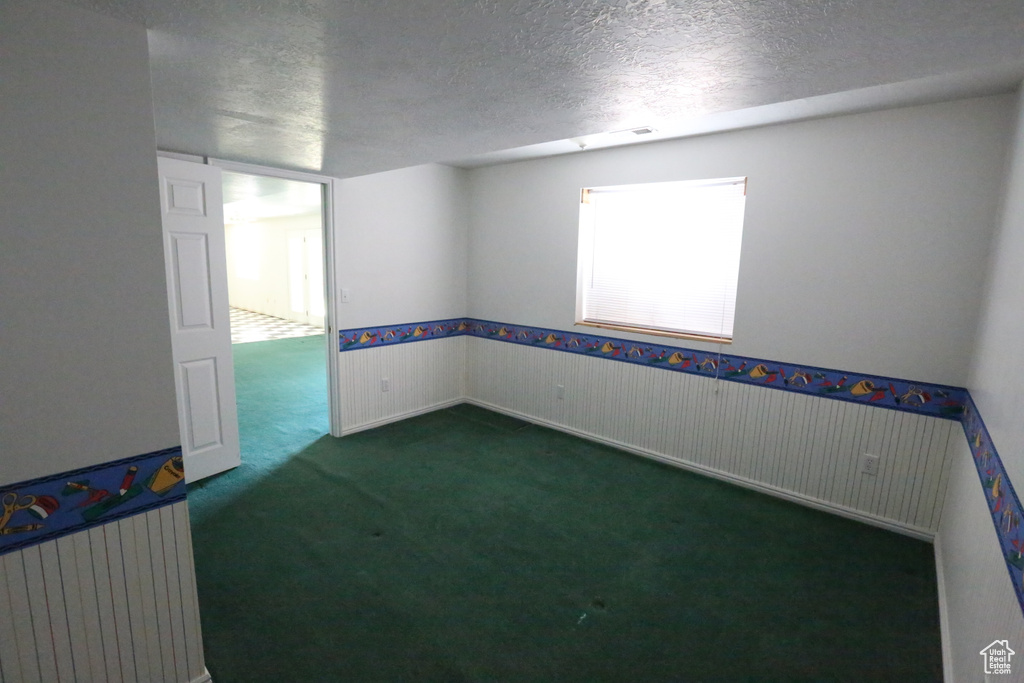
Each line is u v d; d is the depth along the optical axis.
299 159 3.10
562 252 4.11
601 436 4.05
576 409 4.18
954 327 2.54
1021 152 1.94
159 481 1.54
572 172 3.96
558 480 3.38
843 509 2.96
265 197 6.00
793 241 2.99
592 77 1.58
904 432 2.72
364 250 4.03
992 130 2.37
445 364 4.83
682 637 1.99
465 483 3.30
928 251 2.58
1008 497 1.40
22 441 1.29
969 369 2.47
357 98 1.83
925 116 2.53
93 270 1.35
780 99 1.80
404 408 4.53
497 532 2.73
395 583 2.29
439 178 4.49
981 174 2.41
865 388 2.82
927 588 2.30
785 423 3.12
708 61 1.42
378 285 4.16
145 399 1.49
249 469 3.45
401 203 4.23
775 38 1.25
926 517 2.69
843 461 2.93
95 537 1.44
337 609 2.11
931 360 2.61
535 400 4.47
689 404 3.53
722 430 3.39
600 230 3.96
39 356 1.29
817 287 2.93
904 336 2.68
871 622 2.09
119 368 1.43
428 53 1.40
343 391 4.04
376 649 1.91
